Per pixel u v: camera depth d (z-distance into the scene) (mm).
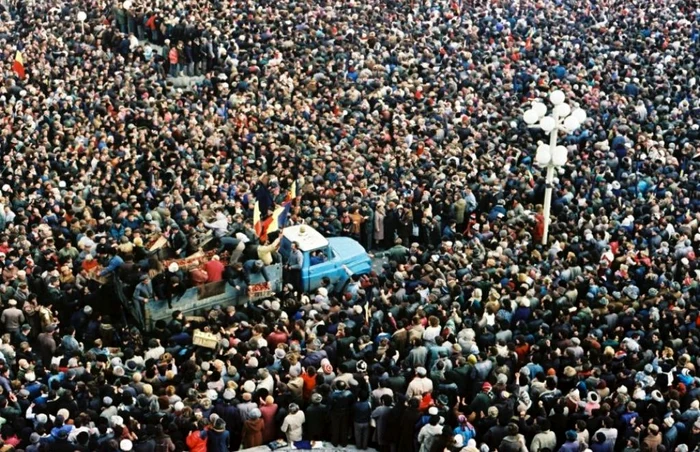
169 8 51688
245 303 28844
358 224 33844
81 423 20531
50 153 35688
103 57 46156
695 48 53750
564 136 41094
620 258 29953
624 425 21609
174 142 37531
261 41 49219
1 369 22797
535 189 35469
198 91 44156
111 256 28938
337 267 30750
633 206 34438
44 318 25922
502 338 24984
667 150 39812
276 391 23078
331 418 22719
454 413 21953
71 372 22766
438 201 34438
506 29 55125
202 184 34562
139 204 32562
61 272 28016
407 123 41156
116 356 24375
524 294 26859
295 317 26734
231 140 38688
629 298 27656
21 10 52781
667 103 45406
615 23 57219
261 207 33969
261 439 22500
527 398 22141
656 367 23797
